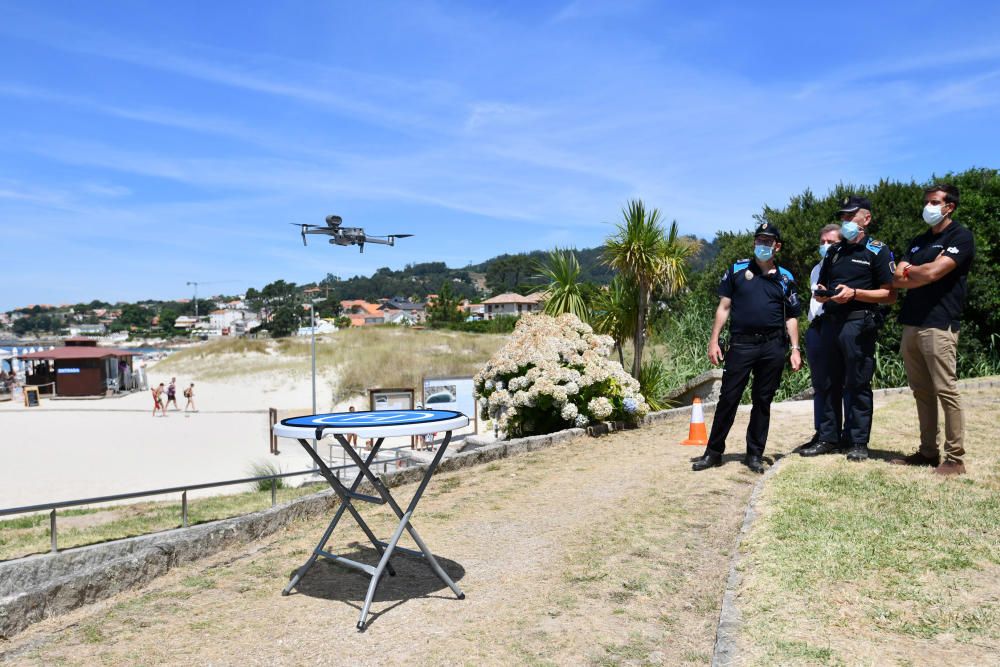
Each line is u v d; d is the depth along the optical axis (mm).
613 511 5730
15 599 3770
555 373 10141
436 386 21000
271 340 52531
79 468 18266
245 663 3346
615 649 3348
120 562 4391
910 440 7102
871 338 6219
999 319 15586
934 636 3057
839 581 3672
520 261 199125
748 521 4781
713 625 3584
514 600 4008
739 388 6773
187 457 20062
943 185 5289
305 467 17719
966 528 4293
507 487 6910
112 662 3383
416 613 3885
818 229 16172
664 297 16156
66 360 38406
